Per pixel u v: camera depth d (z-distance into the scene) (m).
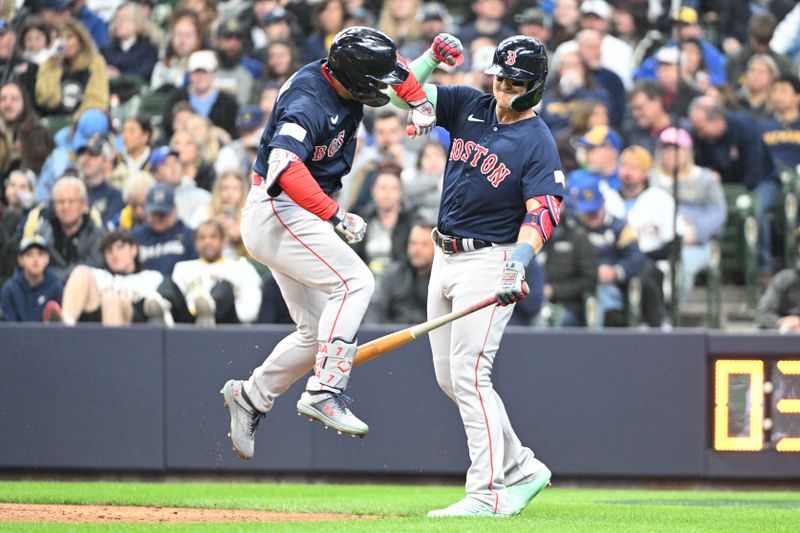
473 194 16.72
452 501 22.34
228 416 25.72
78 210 28.12
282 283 16.41
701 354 26.22
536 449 26.14
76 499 21.25
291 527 15.10
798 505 22.17
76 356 25.70
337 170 15.98
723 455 26.16
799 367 26.12
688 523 17.12
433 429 26.12
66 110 31.25
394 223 29.41
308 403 15.82
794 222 31.25
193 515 18.33
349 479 26.38
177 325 26.61
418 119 15.87
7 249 28.06
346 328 15.66
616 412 26.19
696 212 30.55
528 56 16.05
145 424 25.73
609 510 19.89
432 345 17.62
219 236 28.50
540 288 28.16
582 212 29.61
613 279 29.48
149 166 30.23
